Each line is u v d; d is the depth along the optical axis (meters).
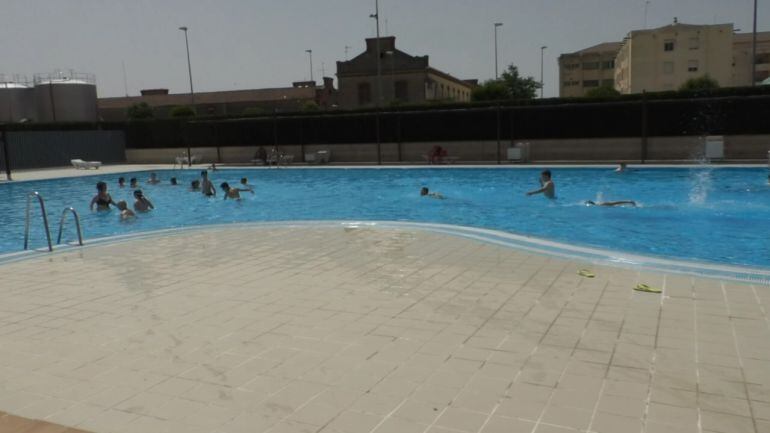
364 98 59.62
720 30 59.31
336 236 8.62
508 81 54.34
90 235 11.59
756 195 14.01
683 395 3.20
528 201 14.35
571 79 83.19
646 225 10.81
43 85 49.88
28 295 5.86
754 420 2.91
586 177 18.23
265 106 63.97
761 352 3.78
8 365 4.01
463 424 2.96
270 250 7.71
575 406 3.11
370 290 5.58
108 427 3.07
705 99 20.53
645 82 61.25
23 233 12.07
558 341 4.07
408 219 12.52
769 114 20.53
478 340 4.14
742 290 5.23
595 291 5.31
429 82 59.59
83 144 29.69
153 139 30.97
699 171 18.23
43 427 3.02
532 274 6.00
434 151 24.36
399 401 3.24
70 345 4.35
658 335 4.13
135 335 4.52
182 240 8.66
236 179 22.00
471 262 6.64
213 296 5.56
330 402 3.26
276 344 4.20
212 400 3.34
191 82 45.81
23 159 27.25
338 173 22.52
